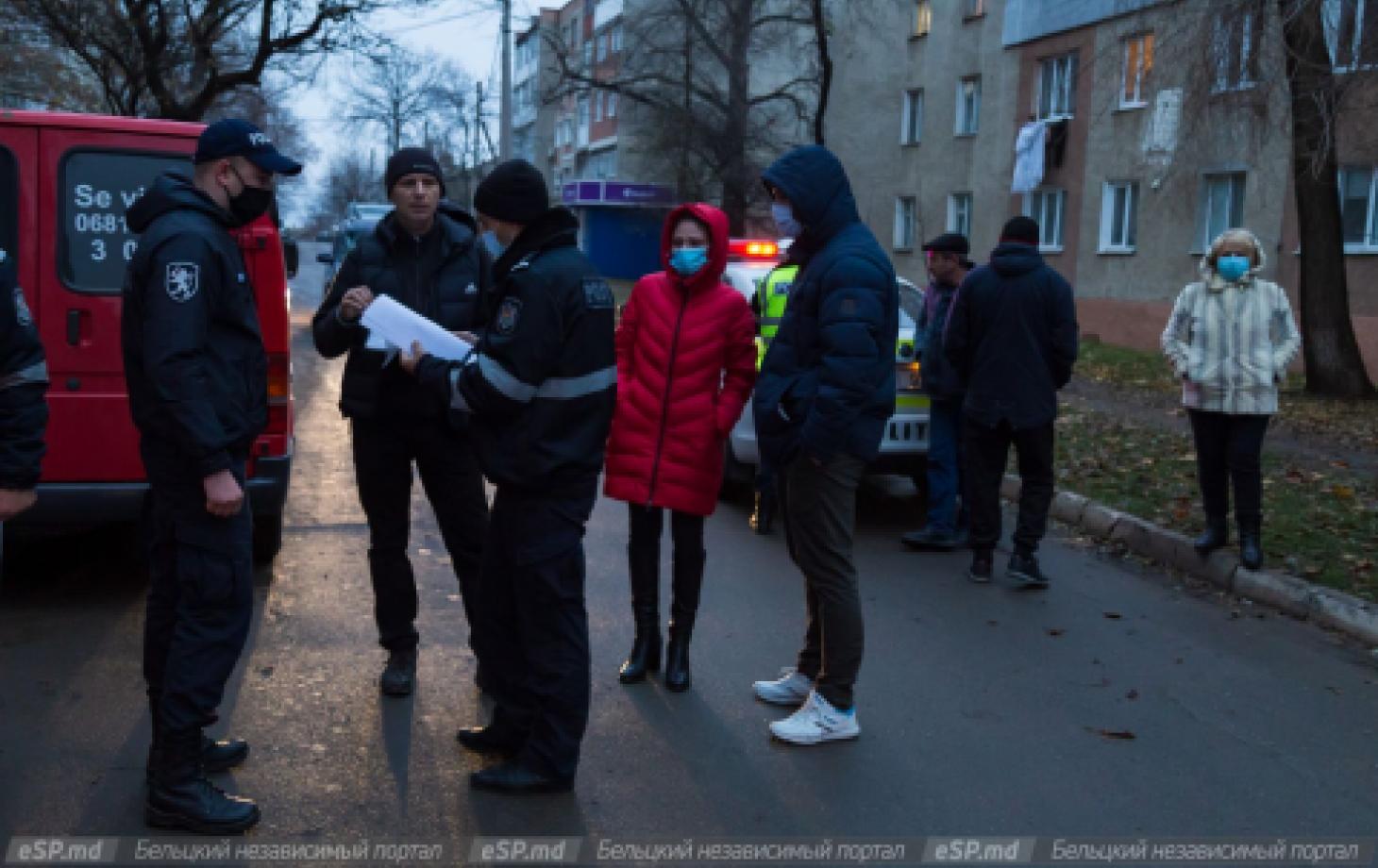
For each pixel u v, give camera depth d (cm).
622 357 473
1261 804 371
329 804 351
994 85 2562
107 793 351
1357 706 459
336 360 1536
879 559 676
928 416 736
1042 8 2383
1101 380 1526
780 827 346
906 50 2855
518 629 374
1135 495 789
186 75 1969
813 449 382
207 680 329
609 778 374
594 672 472
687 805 358
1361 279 1731
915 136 2877
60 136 513
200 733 334
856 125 3005
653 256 4278
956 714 439
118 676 445
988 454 618
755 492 799
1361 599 560
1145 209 2147
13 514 312
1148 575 655
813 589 432
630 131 2942
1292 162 1355
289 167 337
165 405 314
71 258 516
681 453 451
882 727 424
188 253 318
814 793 369
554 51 2731
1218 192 1997
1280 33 1152
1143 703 456
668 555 660
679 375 455
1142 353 1916
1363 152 1368
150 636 345
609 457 464
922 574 644
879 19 2880
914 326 777
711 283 461
